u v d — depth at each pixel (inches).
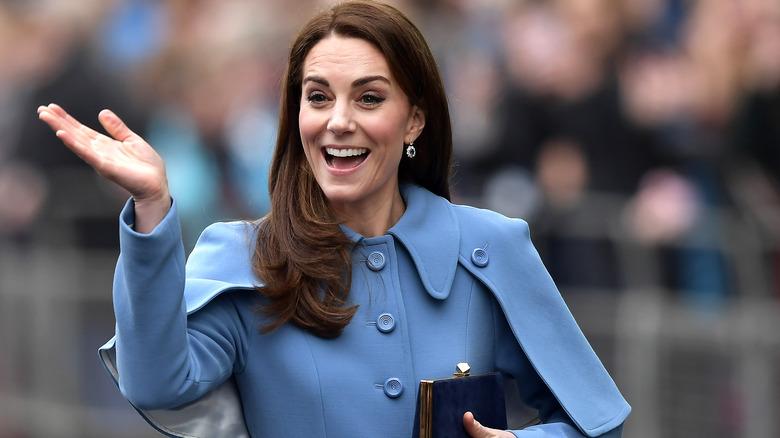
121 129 377.1
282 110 420.8
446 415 395.2
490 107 1047.0
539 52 1038.4
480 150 1042.1
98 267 960.9
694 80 1037.8
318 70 403.5
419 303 417.4
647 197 989.8
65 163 1006.4
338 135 402.9
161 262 371.6
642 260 940.6
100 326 952.3
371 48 405.4
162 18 1107.3
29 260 979.3
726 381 915.4
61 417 949.8
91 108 1061.1
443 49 1090.1
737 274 929.5
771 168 1031.0
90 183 987.3
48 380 956.6
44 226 984.9
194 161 1066.7
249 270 405.1
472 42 1089.4
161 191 373.1
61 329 960.3
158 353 374.9
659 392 922.7
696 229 940.0
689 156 1015.6
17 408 962.1
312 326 401.1
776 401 908.0
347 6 409.7
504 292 425.1
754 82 1037.2
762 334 911.7
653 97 1024.9
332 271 403.5
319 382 399.9
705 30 1052.5
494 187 1031.6
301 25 427.8
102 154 370.6
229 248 411.2
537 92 1028.5
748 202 984.9
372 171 409.1
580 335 435.8
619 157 1014.4
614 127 1015.6
